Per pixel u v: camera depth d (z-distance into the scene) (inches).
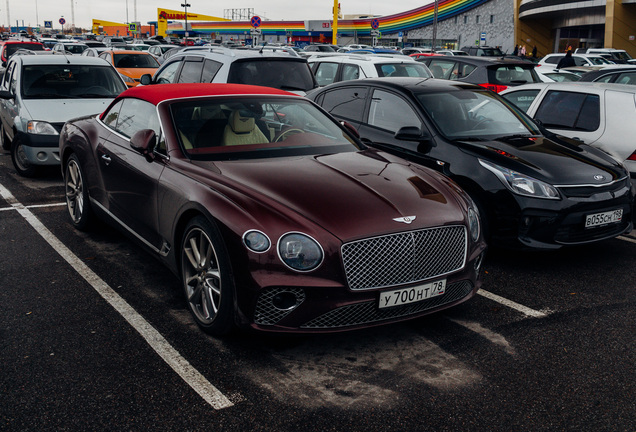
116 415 108.2
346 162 155.2
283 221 124.1
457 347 137.8
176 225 146.0
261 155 157.8
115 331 141.5
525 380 123.6
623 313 158.9
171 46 978.7
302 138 169.0
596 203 187.5
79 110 303.6
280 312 123.6
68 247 202.1
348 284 122.5
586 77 438.6
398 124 226.8
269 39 3174.2
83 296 161.8
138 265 186.9
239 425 106.1
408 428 106.3
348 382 121.4
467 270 137.5
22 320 146.0
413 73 433.1
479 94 236.4
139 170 164.9
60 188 289.9
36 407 110.0
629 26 1562.5
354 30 2871.6
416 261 128.0
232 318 130.3
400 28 2659.9
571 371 127.6
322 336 141.8
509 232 187.5
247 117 168.7
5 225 226.1
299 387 119.2
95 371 123.2
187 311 154.0
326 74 449.7
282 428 105.6
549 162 193.8
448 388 120.0
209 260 137.0
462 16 2367.1
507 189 186.1
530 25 2108.8
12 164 347.3
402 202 133.6
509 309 160.4
